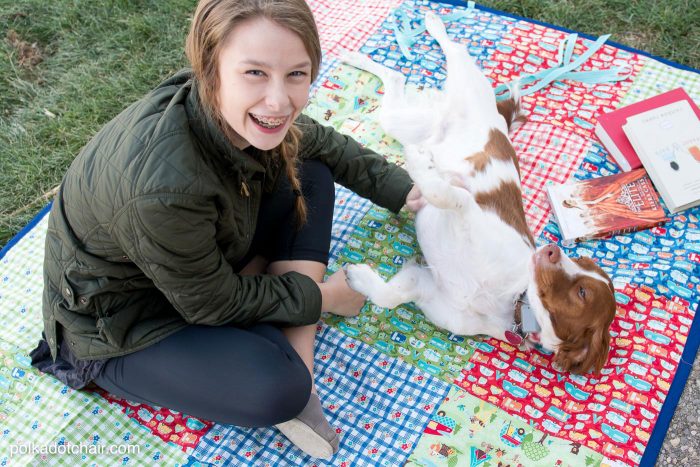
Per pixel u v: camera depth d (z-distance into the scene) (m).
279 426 2.41
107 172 1.96
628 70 3.54
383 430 2.54
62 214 2.13
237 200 2.19
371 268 2.86
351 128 3.39
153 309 2.31
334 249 3.03
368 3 3.93
